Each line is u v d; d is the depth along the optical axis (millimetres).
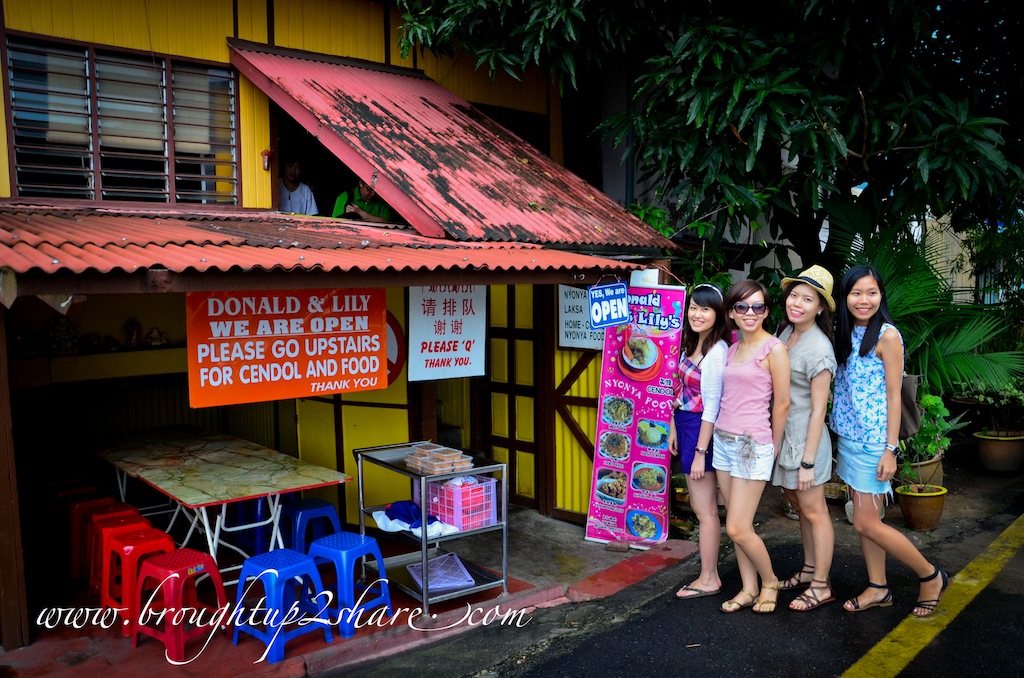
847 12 6574
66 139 6277
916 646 4277
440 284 4797
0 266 3549
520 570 5879
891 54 6672
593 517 6531
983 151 6352
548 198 7121
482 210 6371
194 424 8250
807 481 4594
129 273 3719
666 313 6105
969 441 9195
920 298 7098
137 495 7449
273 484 5168
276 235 5379
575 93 9508
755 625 4648
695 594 5145
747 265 9344
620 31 7438
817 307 4539
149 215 6000
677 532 6395
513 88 9188
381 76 8172
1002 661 4078
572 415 7023
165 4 6715
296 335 4738
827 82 7113
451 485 5098
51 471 7309
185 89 6879
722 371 4812
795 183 7656
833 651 4273
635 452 6309
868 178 7594
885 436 4418
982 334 7070
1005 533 6133
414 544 6410
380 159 6445
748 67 6738
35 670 4164
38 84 6129
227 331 4461
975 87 7328
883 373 4398
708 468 5027
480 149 7570
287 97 6816
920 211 7312
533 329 7285
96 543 5215
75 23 6242
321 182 8938
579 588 5449
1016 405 8711
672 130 7250
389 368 6645
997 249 9773
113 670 4168
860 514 4535
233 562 5938
